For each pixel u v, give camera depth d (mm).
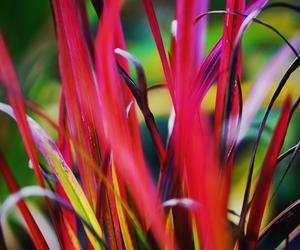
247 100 568
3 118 1058
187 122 518
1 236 521
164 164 535
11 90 509
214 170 516
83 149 537
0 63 508
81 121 545
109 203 549
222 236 510
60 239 550
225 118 514
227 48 541
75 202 547
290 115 538
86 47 540
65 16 532
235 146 544
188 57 503
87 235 549
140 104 533
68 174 547
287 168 555
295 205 558
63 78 538
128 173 534
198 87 532
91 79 539
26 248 854
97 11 537
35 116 1041
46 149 549
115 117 519
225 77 541
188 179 523
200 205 504
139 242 545
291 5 525
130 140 527
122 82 562
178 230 535
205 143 519
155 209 524
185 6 496
